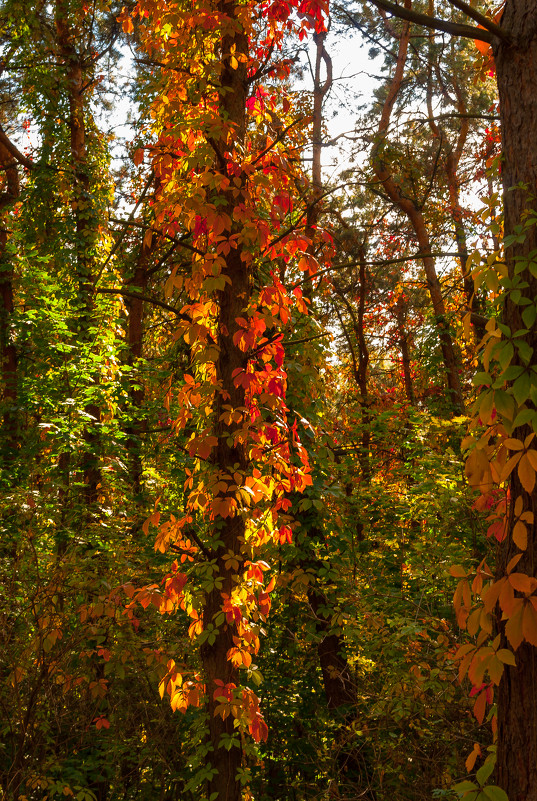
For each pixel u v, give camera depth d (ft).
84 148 41.98
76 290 38.75
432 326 51.96
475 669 7.97
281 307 16.38
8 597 21.77
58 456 37.45
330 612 26.58
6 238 45.21
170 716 24.43
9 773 19.66
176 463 35.78
